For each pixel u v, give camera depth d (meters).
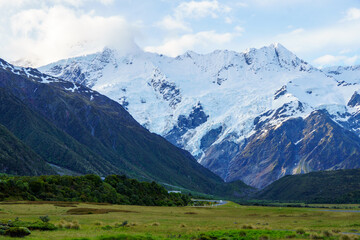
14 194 122.69
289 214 134.62
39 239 53.88
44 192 135.12
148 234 65.31
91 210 104.50
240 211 147.38
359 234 70.06
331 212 146.00
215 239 63.91
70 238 54.44
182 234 68.62
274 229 78.75
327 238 64.19
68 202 125.31
